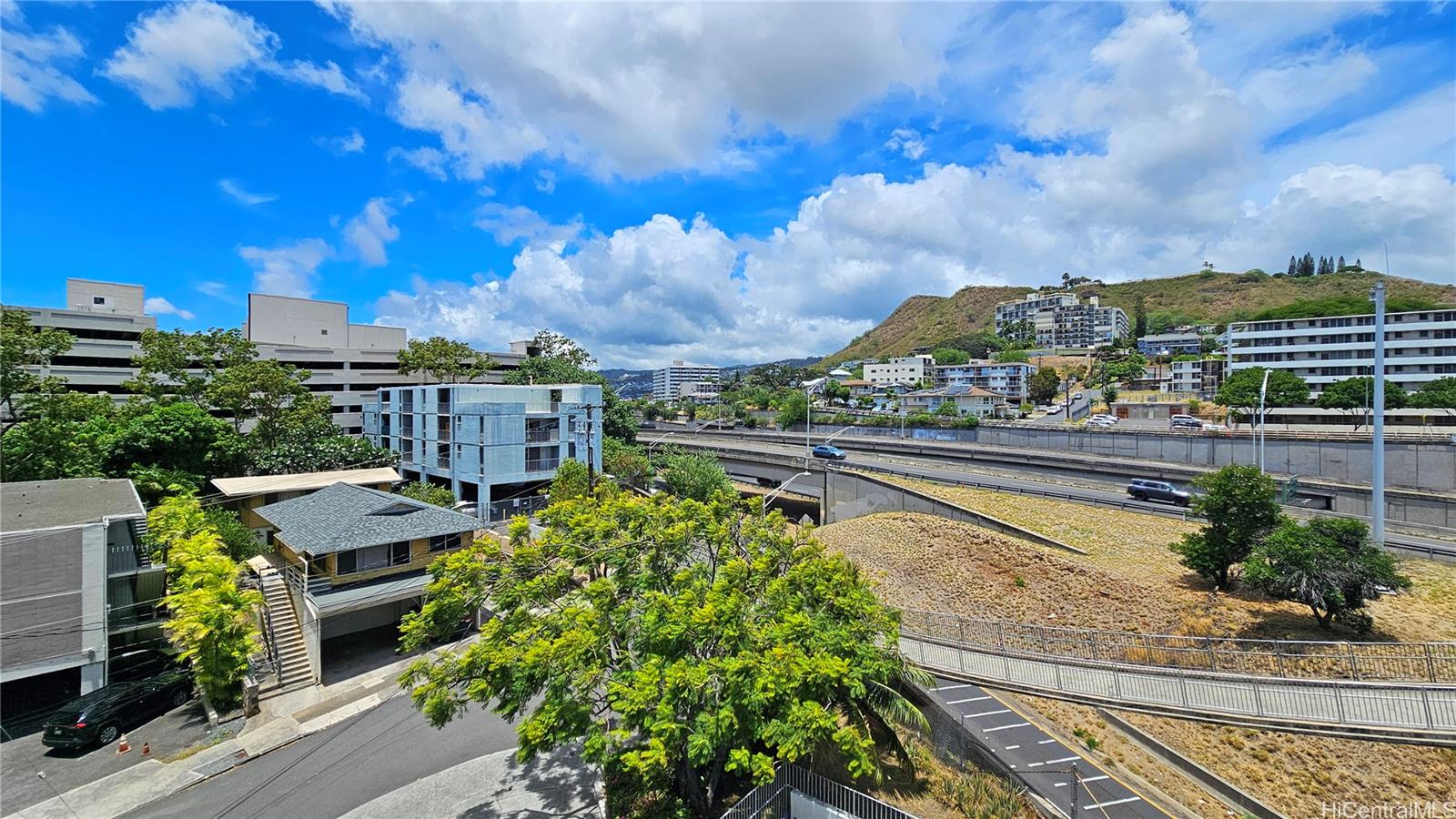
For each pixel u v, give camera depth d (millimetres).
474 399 51125
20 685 21203
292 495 36938
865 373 178000
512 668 14305
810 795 14477
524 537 19031
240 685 21906
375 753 18641
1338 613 22391
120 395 56562
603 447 59656
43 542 20391
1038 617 29547
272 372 47156
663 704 12383
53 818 15734
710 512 19219
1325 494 39719
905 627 28734
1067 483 50781
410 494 43562
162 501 31594
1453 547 30281
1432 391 68500
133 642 23328
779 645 13648
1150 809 16344
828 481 55125
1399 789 16234
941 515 42938
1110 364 132750
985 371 143125
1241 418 77688
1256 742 18359
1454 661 19500
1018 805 16141
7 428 36375
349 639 26719
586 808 15922
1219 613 25516
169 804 16281
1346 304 104312
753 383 191625
